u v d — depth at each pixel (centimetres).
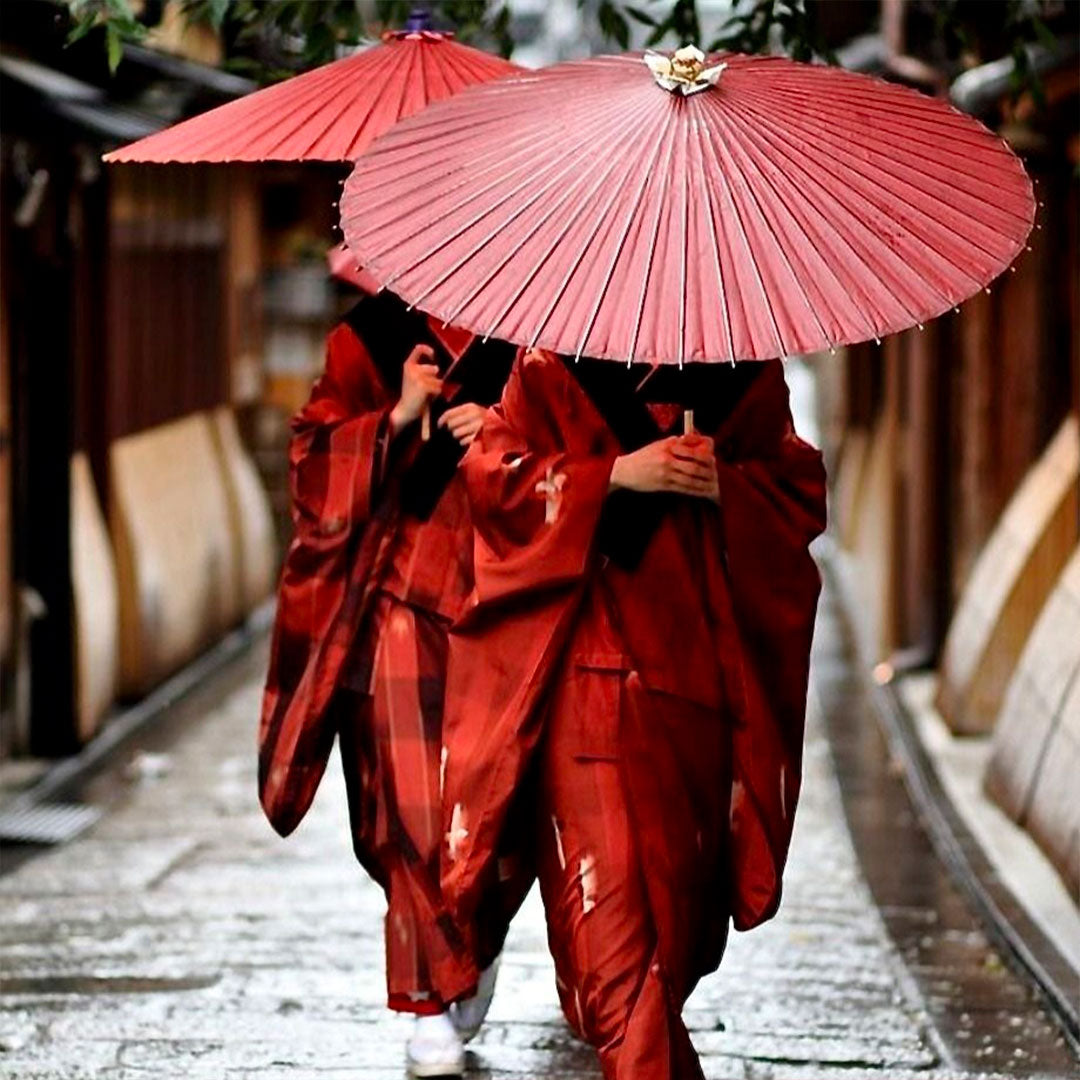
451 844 1623
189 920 2569
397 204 1430
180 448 5188
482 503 1599
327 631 1864
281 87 1836
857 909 2653
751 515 1570
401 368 1875
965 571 4303
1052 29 2662
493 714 1608
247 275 6234
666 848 1574
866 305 1340
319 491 1862
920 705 4209
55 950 2405
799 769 1648
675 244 1371
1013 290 3903
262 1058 1945
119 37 1955
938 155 1423
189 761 3859
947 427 4512
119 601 4422
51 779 3622
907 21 3494
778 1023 2103
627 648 1585
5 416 3716
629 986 1545
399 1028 2053
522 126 1448
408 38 1869
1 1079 1881
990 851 2895
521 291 1363
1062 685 2958
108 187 4262
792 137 1423
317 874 2859
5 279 3684
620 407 1580
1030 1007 2181
